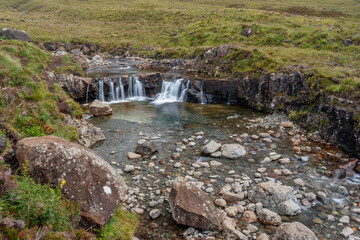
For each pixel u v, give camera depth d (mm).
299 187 10859
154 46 41562
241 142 15453
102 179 7316
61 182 6609
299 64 22250
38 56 21406
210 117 20000
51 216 5609
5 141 8461
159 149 14375
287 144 15289
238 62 26531
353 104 14555
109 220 7496
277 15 41500
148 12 60094
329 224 8656
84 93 23109
